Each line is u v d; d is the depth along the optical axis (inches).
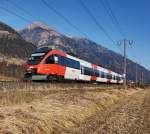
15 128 598.2
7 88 983.6
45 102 946.7
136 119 967.0
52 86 1390.3
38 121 682.2
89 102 1178.0
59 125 753.6
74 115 895.7
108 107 1352.1
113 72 3351.4
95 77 2455.7
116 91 2230.6
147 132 749.9
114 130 765.3
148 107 1374.3
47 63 1528.1
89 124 848.9
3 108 747.4
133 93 2797.7
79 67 1990.7
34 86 1197.7
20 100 926.4
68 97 1153.4
